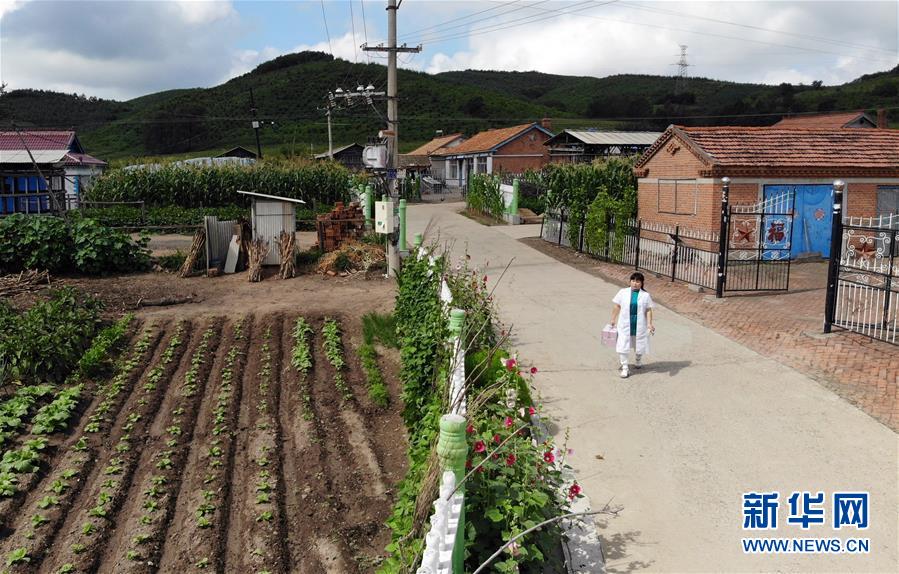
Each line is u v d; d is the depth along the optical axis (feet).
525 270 66.64
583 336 42.24
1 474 28.37
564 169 89.35
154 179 111.65
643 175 80.07
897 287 49.32
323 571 23.29
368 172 133.18
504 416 23.59
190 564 23.52
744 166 66.33
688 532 21.29
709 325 43.83
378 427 33.99
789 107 287.07
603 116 354.33
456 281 42.75
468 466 18.21
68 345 41.34
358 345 45.55
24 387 37.60
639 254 65.62
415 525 17.61
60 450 31.48
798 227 69.26
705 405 30.78
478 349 34.06
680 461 25.75
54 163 107.45
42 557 23.76
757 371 34.78
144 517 25.96
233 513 26.71
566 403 31.42
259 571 23.13
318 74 353.92
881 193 70.95
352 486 28.27
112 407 35.86
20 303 52.26
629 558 20.01
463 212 130.31
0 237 62.80
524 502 17.70
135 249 67.15
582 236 75.97
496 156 165.07
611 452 26.55
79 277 63.93
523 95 457.27
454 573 15.62
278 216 67.92
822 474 24.49
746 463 25.46
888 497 22.85
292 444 32.17
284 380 39.91
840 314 42.09
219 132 298.76
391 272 63.82
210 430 33.55
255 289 59.82
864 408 29.58
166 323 49.55
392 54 63.10
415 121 309.83
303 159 131.95
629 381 34.12
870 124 153.07
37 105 314.55
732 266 63.46
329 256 67.72
